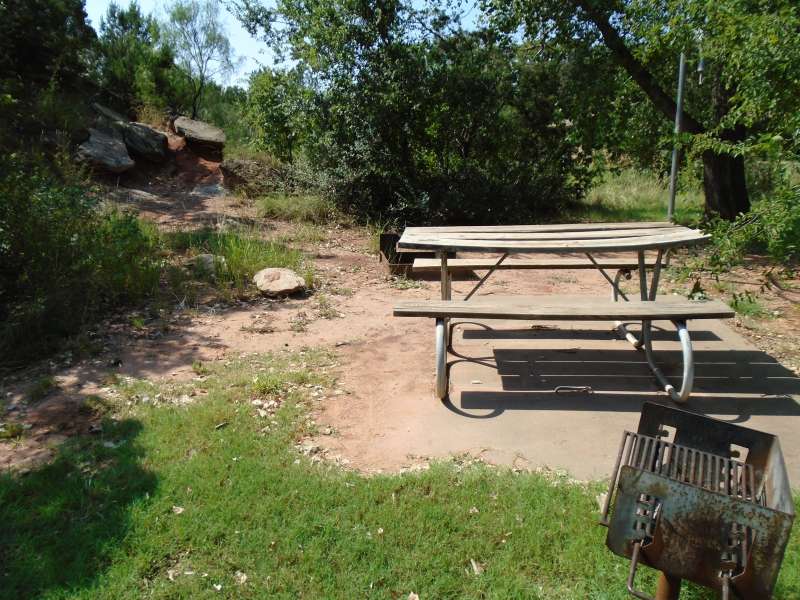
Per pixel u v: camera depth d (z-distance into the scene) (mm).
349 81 10914
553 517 2963
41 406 4102
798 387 4457
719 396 4320
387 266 7855
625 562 2670
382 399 4289
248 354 5059
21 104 10758
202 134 14188
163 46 16219
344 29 10578
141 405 4113
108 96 15125
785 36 4543
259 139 12758
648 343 4762
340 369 4789
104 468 3354
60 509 3012
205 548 2762
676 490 2023
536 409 4125
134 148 12484
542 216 12508
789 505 1992
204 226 9242
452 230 5754
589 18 10180
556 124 12414
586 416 4020
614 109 11453
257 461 3436
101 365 4781
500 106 11953
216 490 3156
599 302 4414
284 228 9977
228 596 2518
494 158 12453
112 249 6160
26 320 4977
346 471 3391
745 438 2508
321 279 7293
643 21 9609
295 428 3848
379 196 11516
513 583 2568
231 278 6918
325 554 2746
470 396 4320
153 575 2633
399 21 10961
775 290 7199
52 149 10391
